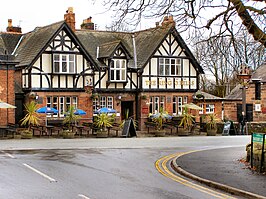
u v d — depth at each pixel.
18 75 34.38
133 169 15.18
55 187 11.68
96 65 35.16
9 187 11.65
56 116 33.84
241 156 18.00
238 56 14.67
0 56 30.45
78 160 17.22
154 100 37.88
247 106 38.44
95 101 36.00
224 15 13.62
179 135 33.59
